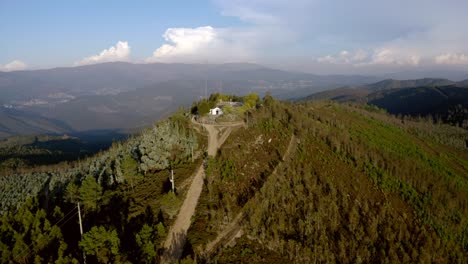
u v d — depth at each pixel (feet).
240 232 196.03
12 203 309.63
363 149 313.94
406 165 310.45
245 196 228.22
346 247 193.26
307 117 374.63
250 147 285.84
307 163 264.52
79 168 380.78
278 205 218.79
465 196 295.89
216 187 234.17
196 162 269.85
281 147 283.18
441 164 378.12
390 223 221.05
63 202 230.68
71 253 158.40
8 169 581.94
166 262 170.09
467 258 219.82
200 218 203.72
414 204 250.57
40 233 171.83
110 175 257.96
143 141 314.55
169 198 207.82
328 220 211.61
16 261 160.86
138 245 164.14
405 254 196.03
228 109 390.21
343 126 386.73
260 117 341.00
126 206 215.92
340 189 242.58
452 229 239.09
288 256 181.27
